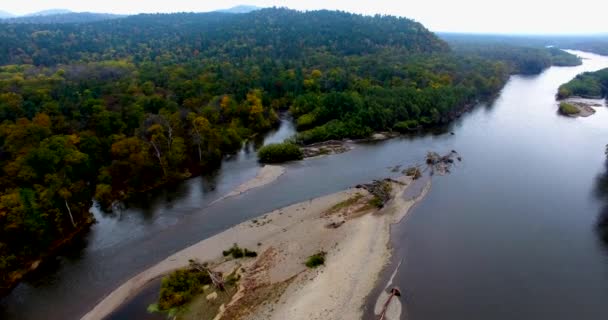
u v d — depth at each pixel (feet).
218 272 163.73
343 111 386.32
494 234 194.29
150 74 491.72
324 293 151.43
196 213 221.66
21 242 175.42
